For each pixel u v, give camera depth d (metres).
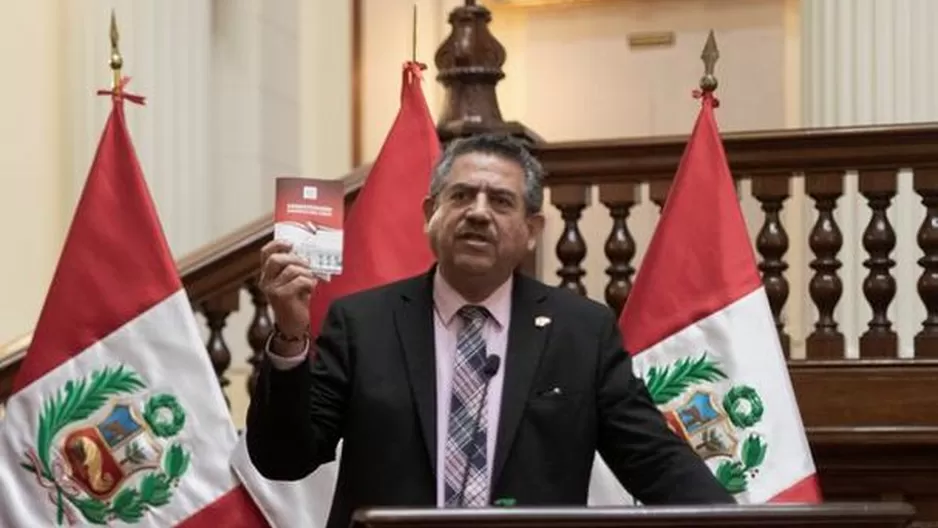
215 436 4.82
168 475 4.80
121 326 4.82
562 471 3.38
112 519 4.77
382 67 9.65
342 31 9.59
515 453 3.36
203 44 8.15
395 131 5.05
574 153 5.53
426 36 9.59
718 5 9.25
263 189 8.75
